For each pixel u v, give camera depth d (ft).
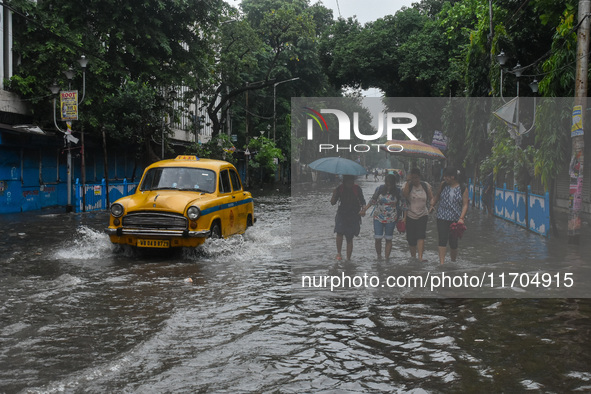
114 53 75.92
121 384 13.12
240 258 31.81
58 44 65.82
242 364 14.53
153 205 32.01
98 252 33.76
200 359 14.90
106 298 21.94
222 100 115.65
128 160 99.30
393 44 121.39
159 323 18.43
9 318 18.92
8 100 63.10
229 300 21.68
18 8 63.72
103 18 72.54
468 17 80.28
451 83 104.01
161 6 74.54
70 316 19.25
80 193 65.05
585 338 16.40
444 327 17.75
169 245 31.73
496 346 15.78
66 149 67.62
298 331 17.49
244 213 40.93
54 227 48.24
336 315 19.38
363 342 16.34
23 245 36.78
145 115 74.33
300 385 13.10
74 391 12.67
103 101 71.26
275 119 161.17
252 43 113.09
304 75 166.09
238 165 165.07
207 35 91.35
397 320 18.65
